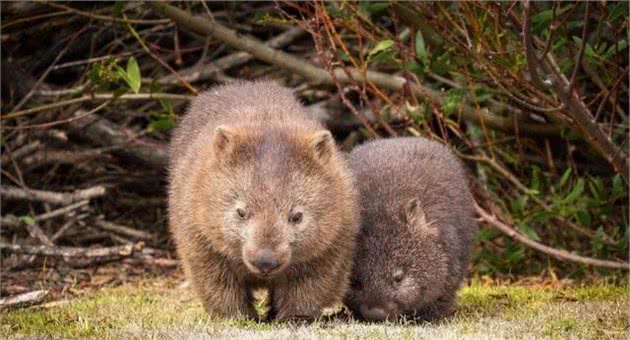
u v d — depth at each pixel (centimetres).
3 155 1496
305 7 1385
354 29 1280
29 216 1411
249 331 884
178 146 1073
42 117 1509
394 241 1015
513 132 1416
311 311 968
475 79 1254
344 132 1599
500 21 1177
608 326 962
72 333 919
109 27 1606
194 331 893
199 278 963
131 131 1580
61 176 1556
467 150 1500
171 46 1644
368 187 1062
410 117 1278
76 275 1307
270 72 1617
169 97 1344
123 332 905
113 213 1580
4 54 1548
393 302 1003
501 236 1373
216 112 1048
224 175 911
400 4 1286
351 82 1276
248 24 1653
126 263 1372
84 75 1485
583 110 1155
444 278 1041
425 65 1252
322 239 920
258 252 867
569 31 1272
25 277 1284
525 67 1205
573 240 1412
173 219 991
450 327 930
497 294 1182
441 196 1079
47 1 1405
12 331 959
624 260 1295
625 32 1255
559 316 1005
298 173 906
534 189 1324
